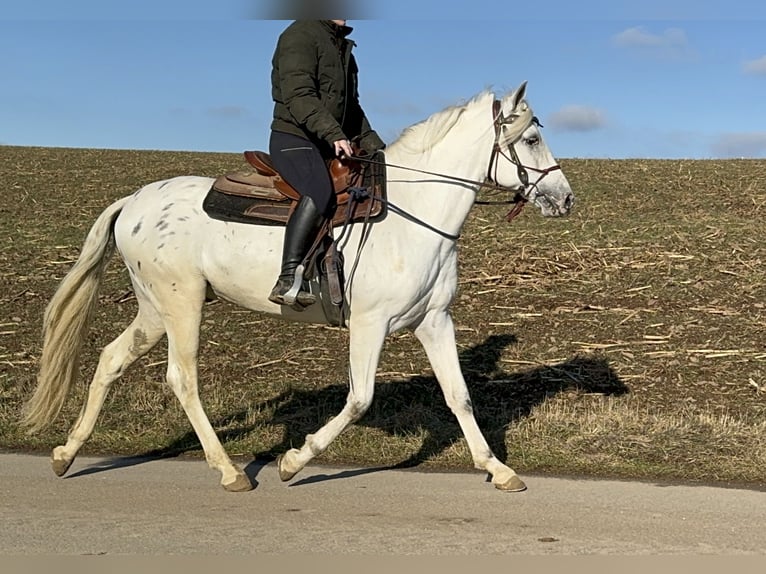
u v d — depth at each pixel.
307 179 5.94
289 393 8.75
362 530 5.31
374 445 7.32
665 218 17.47
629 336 10.64
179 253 6.36
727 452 6.93
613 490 6.17
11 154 28.89
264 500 5.95
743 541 5.09
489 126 6.11
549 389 8.84
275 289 5.94
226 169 26.30
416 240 6.01
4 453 7.25
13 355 10.20
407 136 6.25
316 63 5.96
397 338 10.70
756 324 10.96
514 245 15.45
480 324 11.27
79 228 17.73
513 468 6.77
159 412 8.20
